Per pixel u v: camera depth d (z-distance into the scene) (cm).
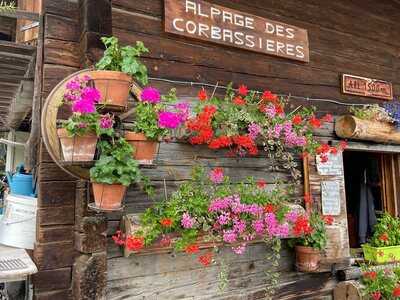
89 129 167
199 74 262
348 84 344
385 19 393
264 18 295
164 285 230
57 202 209
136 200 226
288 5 316
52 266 204
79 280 195
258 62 292
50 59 214
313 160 299
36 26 260
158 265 229
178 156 244
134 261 222
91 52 206
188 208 209
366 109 337
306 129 272
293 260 287
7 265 185
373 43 378
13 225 225
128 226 200
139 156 183
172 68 251
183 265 238
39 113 220
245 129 245
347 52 354
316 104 322
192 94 256
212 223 214
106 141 173
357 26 367
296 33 312
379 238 337
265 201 235
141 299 222
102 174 169
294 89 310
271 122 251
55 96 191
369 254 332
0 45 218
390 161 392
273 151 285
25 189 256
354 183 437
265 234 233
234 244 230
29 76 261
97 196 174
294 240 276
